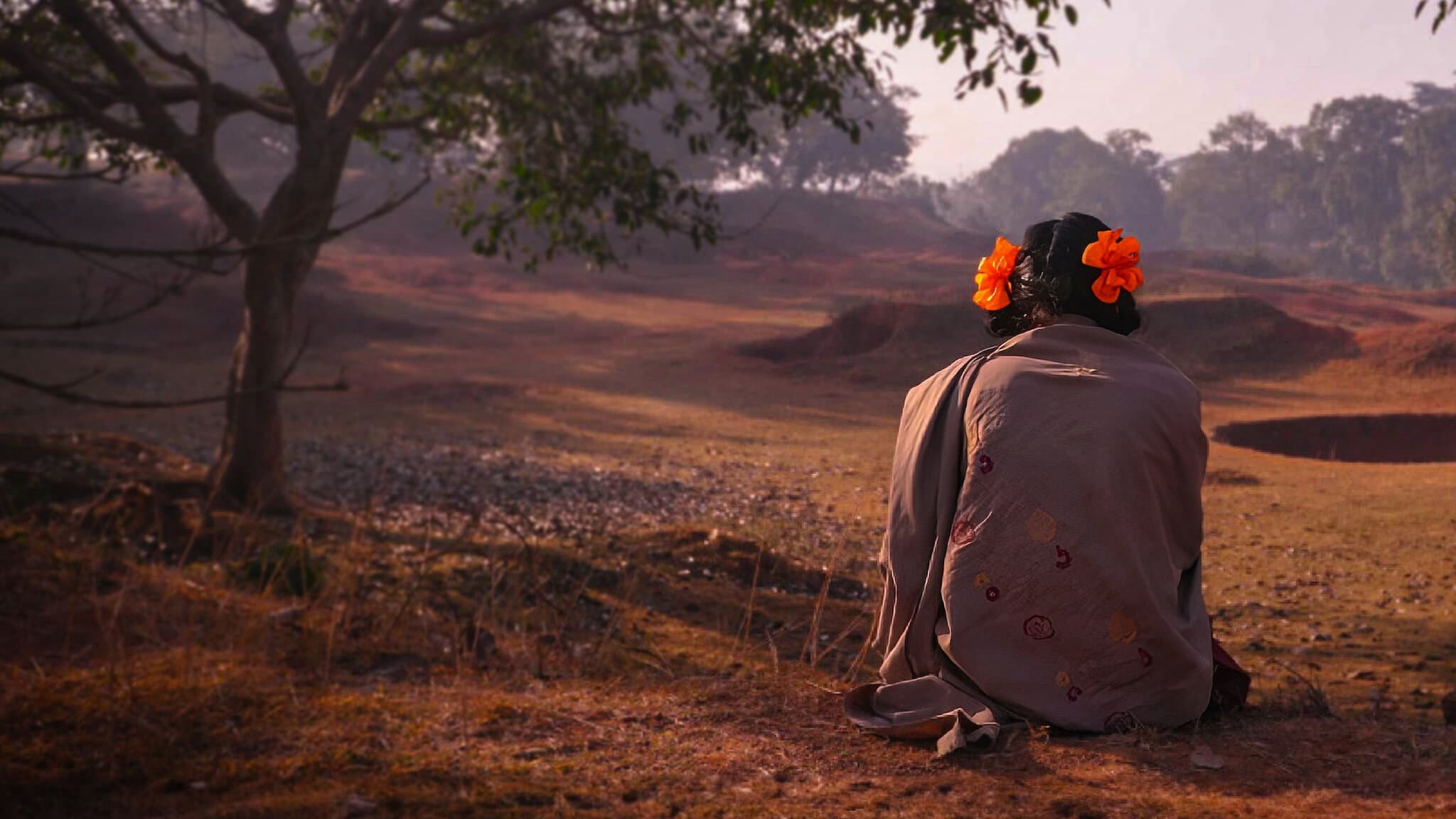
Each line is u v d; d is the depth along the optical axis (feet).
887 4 29.12
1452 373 87.35
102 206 156.66
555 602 17.78
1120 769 7.73
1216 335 100.89
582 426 68.64
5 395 74.49
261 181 236.84
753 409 77.25
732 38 36.68
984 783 7.61
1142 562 8.80
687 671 12.81
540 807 7.52
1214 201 404.36
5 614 14.84
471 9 39.11
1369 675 19.11
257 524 25.72
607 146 36.91
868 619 18.56
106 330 111.24
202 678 11.60
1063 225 10.00
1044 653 8.82
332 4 38.68
